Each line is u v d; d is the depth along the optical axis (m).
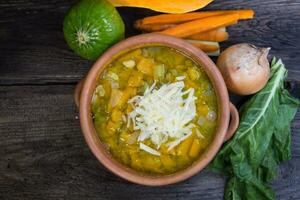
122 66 0.81
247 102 0.89
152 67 0.81
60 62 0.90
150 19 0.87
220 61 0.85
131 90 0.81
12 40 0.90
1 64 0.90
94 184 0.90
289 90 0.91
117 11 0.88
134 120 0.80
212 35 0.87
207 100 0.81
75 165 0.90
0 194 0.90
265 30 0.90
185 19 0.87
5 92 0.90
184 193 0.90
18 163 0.90
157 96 0.79
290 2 0.90
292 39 0.91
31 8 0.90
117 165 0.79
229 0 0.90
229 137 0.84
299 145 0.91
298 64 0.91
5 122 0.90
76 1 0.90
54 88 0.90
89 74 0.78
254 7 0.90
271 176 0.89
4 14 0.90
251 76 0.84
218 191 0.90
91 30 0.82
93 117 0.82
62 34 0.90
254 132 0.88
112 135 0.81
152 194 0.90
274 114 0.88
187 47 0.78
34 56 0.90
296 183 0.91
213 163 0.89
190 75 0.80
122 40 0.80
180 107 0.79
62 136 0.90
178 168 0.81
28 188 0.90
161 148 0.80
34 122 0.90
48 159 0.90
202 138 0.81
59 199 0.90
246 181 0.89
